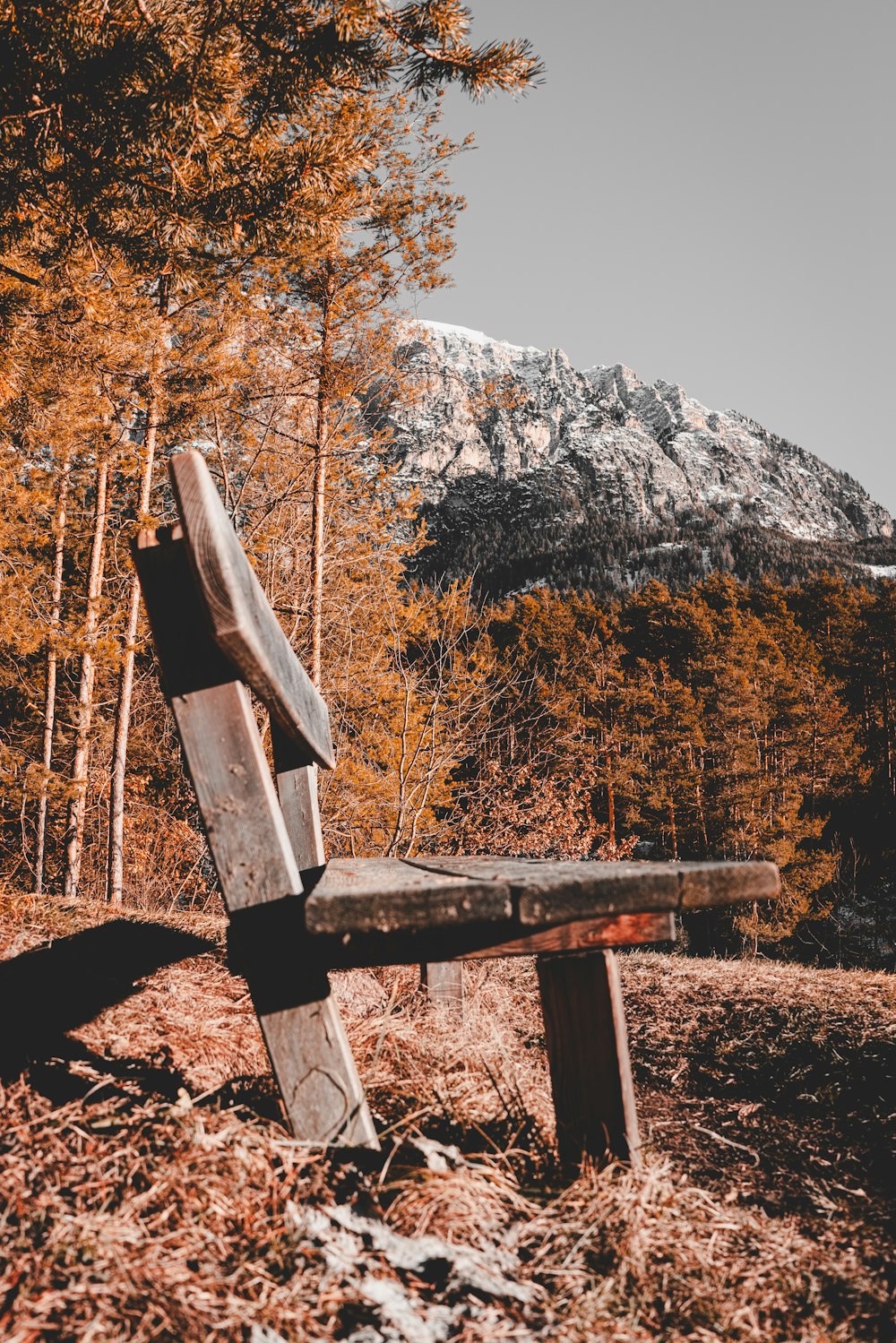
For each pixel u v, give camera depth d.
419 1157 1.55
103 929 3.13
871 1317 1.37
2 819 12.32
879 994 3.65
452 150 8.63
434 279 9.29
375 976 3.17
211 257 3.43
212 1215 1.25
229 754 1.44
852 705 45.34
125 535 11.31
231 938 1.44
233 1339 1.01
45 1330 0.98
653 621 46.72
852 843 33.75
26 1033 1.93
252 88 2.99
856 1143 2.22
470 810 9.73
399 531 11.33
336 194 3.38
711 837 32.56
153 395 7.96
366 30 2.75
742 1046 3.06
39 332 4.71
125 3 2.60
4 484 8.24
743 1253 1.52
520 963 3.99
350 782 9.57
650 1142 2.04
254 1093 1.75
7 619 8.72
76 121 2.83
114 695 12.92
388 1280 1.19
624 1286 1.29
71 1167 1.30
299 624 10.80
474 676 9.72
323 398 10.12
